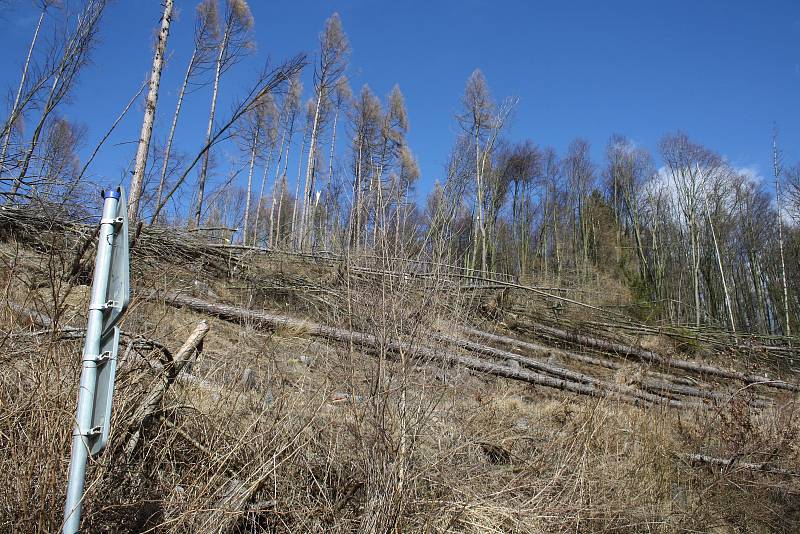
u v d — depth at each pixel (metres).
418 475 3.76
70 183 8.38
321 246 9.64
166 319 5.70
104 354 2.47
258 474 3.58
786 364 14.73
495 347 10.65
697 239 33.19
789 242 32.75
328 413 4.09
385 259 4.22
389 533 3.54
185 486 3.48
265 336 5.39
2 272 4.60
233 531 3.38
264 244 11.92
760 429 6.94
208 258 10.22
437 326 4.26
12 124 9.52
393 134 12.41
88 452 2.43
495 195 25.73
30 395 3.09
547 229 36.34
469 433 4.48
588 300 15.79
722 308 34.16
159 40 10.56
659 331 14.27
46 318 4.06
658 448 5.81
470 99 19.62
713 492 5.66
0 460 2.93
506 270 27.70
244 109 8.07
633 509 4.89
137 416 3.54
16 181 7.98
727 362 14.08
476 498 3.98
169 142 14.52
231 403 4.05
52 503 2.71
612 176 38.19
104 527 2.99
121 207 2.59
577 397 7.86
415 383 4.01
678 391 10.57
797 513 5.89
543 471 4.86
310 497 3.80
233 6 14.01
